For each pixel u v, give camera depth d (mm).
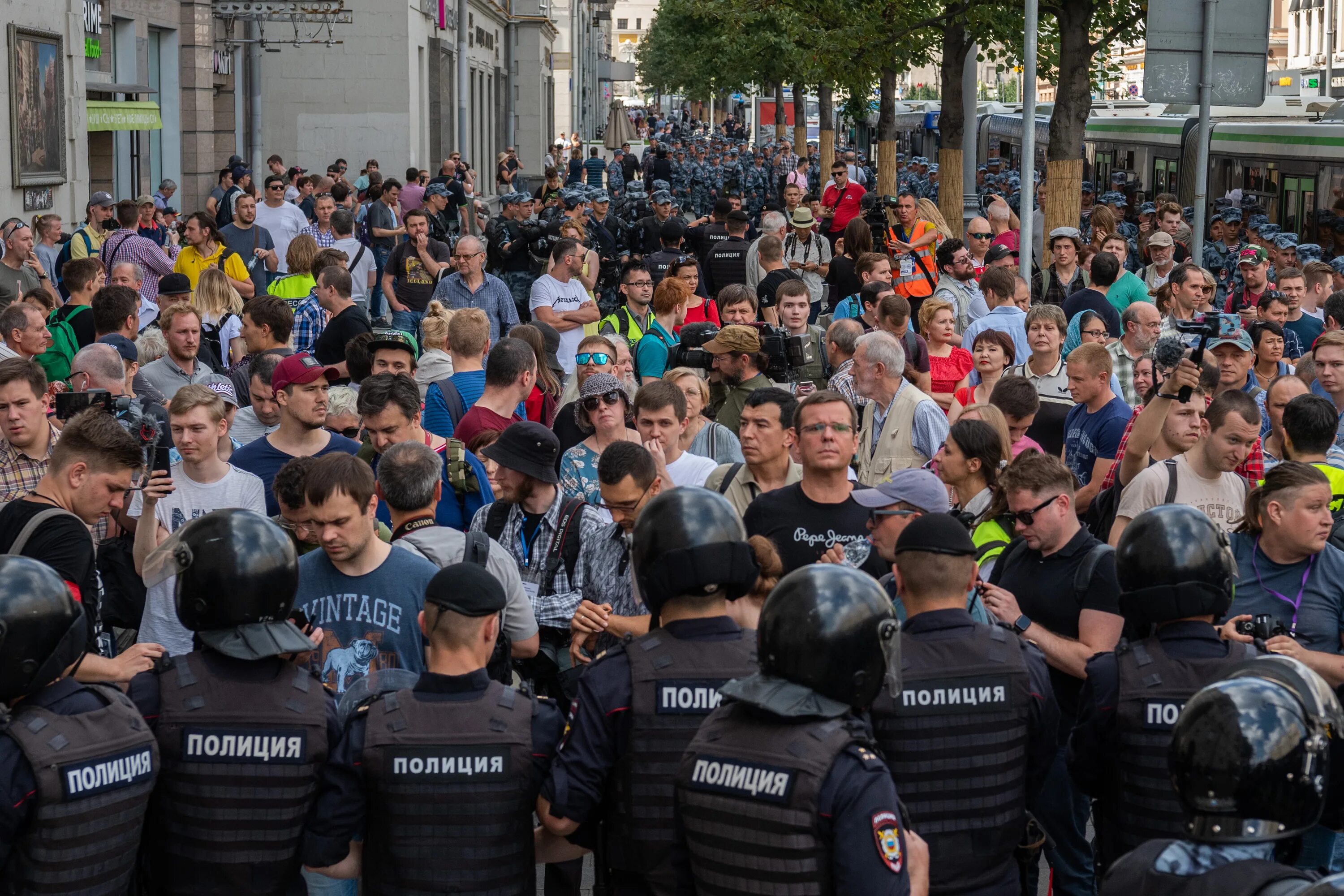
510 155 32500
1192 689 3781
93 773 3238
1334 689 4625
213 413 5648
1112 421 7137
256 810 3508
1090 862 4969
